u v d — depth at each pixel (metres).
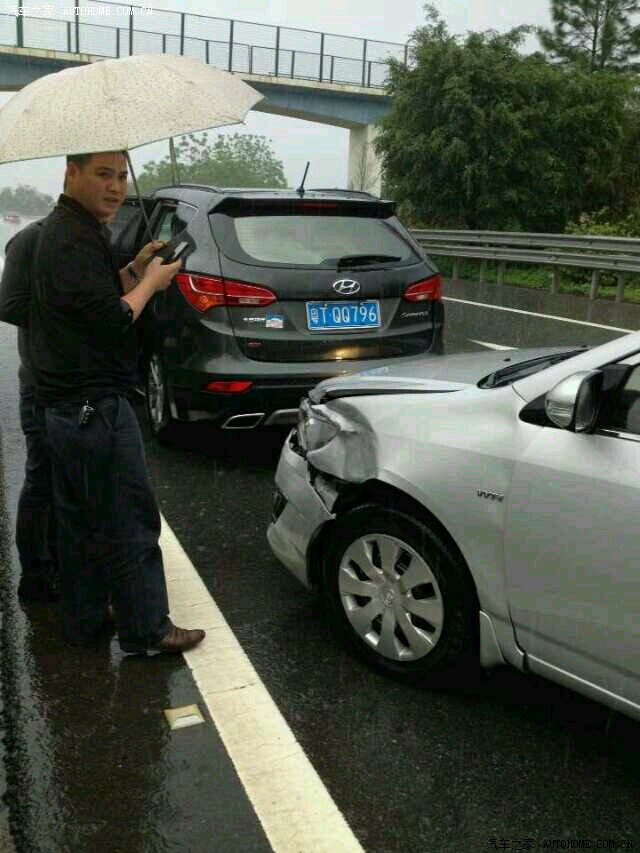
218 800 2.40
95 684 2.97
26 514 3.44
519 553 2.52
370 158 38.03
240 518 4.50
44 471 3.37
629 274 13.15
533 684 2.98
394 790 2.45
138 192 2.88
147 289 2.81
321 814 2.35
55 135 2.46
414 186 20.03
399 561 2.93
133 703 2.85
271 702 2.87
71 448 2.85
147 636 3.08
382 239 5.25
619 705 2.38
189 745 2.64
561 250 13.69
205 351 4.86
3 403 6.78
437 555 2.77
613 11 30.34
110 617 3.43
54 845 2.23
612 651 2.34
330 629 3.36
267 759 2.58
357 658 3.15
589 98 19.50
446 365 3.39
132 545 3.00
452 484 2.67
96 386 2.84
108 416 2.85
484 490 2.59
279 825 2.31
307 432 3.25
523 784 2.48
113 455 2.88
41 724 2.74
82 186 2.68
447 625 2.79
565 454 2.42
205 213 5.02
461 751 2.62
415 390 3.05
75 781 2.47
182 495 4.82
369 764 2.56
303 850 2.22
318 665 3.10
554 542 2.42
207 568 3.90
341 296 4.94
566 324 11.22
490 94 19.17
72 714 2.79
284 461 3.42
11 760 2.56
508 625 2.62
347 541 3.07
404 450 2.83
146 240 6.03
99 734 2.69
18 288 3.06
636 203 20.20
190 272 4.91
